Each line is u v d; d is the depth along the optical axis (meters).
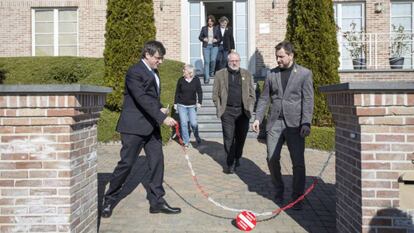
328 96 4.24
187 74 9.23
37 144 3.48
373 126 3.36
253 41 14.02
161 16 14.16
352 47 13.74
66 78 12.88
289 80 5.08
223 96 6.76
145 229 4.42
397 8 14.23
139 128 4.64
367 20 14.04
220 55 12.58
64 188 3.47
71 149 3.50
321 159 8.19
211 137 10.83
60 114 3.43
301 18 10.05
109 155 8.56
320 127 9.49
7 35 14.63
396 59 13.10
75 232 3.61
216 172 7.03
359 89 3.29
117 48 10.70
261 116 5.43
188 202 5.36
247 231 4.37
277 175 5.34
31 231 3.47
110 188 4.80
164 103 10.12
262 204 5.30
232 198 5.56
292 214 4.93
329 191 5.90
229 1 14.41
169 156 8.40
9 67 13.29
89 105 3.81
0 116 3.45
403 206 3.33
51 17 14.80
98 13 14.43
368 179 3.37
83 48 14.49
